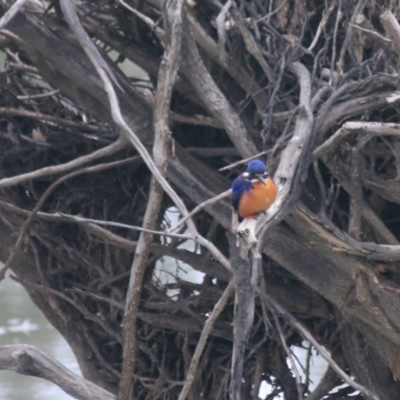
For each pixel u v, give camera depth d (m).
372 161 10.52
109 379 14.22
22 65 13.20
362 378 12.00
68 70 11.31
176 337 13.35
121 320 13.70
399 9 10.35
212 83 10.52
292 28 11.03
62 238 13.72
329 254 10.45
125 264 13.45
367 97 9.42
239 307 8.75
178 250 12.54
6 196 13.69
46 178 13.35
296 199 8.69
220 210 11.20
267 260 12.48
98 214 13.72
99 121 13.27
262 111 11.10
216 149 12.18
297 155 8.83
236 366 8.66
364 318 10.77
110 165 11.49
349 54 10.99
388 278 10.88
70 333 14.29
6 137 13.30
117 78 11.38
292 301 12.28
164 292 13.44
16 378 21.08
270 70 10.41
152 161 9.47
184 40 10.19
